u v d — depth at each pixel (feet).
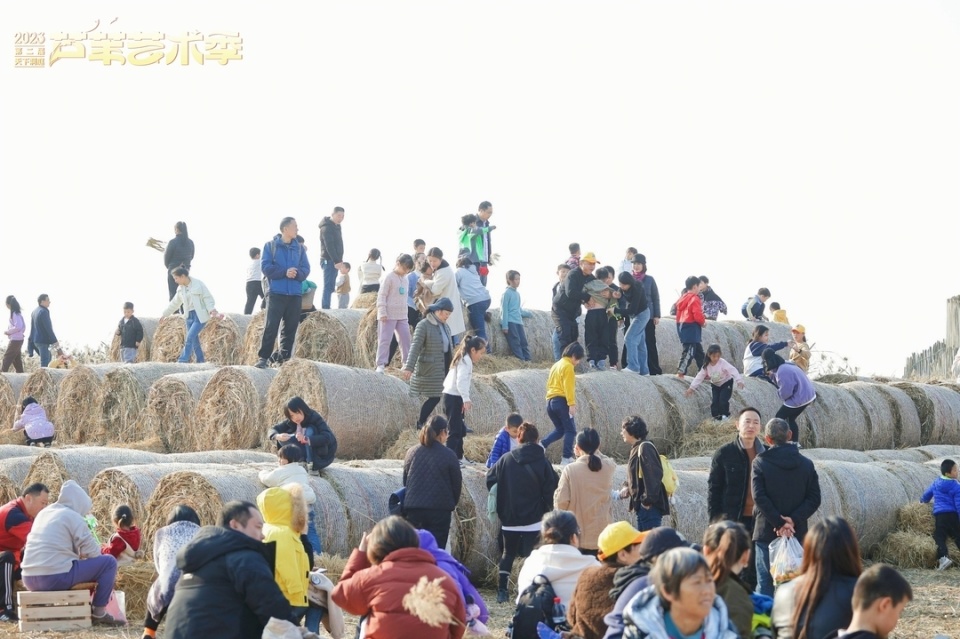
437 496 51.80
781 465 45.47
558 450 78.59
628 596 29.37
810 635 28.35
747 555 30.40
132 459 64.13
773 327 114.93
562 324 86.63
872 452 86.07
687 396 85.10
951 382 110.01
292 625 30.89
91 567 47.42
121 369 85.25
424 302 78.59
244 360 95.25
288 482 52.85
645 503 51.85
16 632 46.01
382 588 31.24
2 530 48.91
